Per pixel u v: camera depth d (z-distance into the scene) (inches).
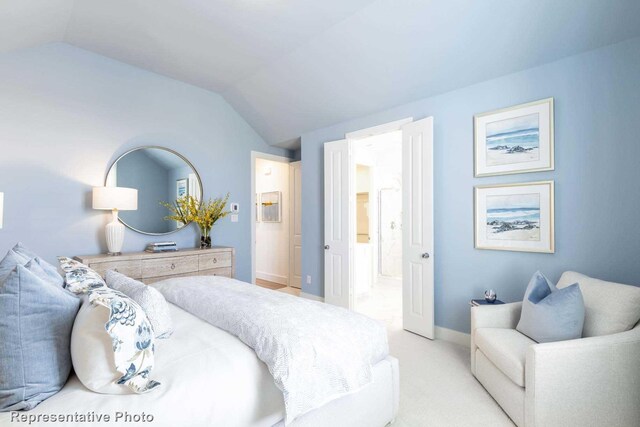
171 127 144.3
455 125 112.4
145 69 135.4
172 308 67.2
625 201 81.3
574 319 65.6
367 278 183.5
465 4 85.7
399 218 213.9
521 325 76.4
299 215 202.2
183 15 98.7
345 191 145.8
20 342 34.8
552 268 92.6
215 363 44.0
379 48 107.0
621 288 66.8
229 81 147.6
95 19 101.0
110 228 115.3
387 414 64.5
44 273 50.5
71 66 116.0
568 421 58.9
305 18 100.2
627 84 80.7
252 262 176.2
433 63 105.6
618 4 75.2
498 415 69.6
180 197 146.0
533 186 95.2
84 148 118.7
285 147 193.8
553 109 91.3
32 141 107.7
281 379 43.7
